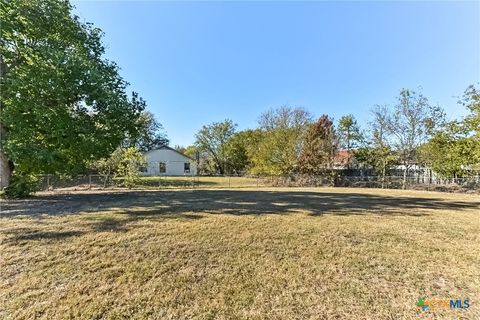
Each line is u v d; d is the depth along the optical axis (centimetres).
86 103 918
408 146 1959
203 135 4066
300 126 2414
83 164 1078
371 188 1752
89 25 1094
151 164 3416
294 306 226
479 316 215
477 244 404
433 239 428
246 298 238
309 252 354
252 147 2714
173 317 209
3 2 813
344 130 2622
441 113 1836
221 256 335
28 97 809
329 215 612
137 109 1123
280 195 1090
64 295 238
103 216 559
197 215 583
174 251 348
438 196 1191
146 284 261
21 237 395
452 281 278
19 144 798
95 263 305
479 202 958
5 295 236
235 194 1122
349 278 280
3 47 873
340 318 211
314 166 1994
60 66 820
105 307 221
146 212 615
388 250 369
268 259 328
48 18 891
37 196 977
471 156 1505
